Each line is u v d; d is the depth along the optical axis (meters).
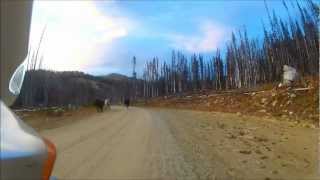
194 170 11.62
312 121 27.02
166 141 17.91
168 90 128.25
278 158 13.44
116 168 11.75
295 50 61.69
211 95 77.75
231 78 89.06
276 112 35.31
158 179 10.54
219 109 52.06
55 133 20.78
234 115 38.56
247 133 21.14
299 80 41.81
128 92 159.38
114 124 27.75
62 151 14.56
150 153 14.52
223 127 24.88
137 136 19.86
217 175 11.01
